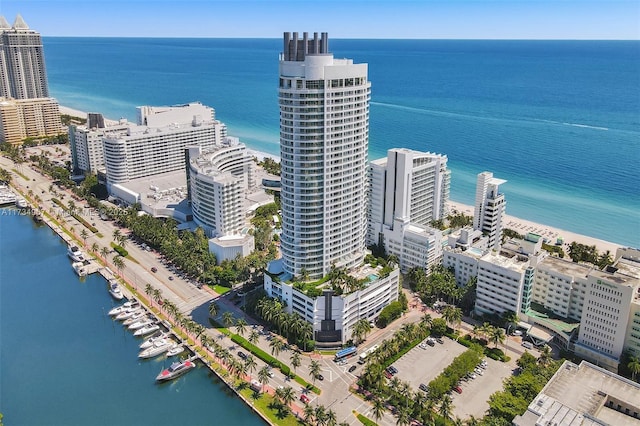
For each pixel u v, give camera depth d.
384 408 183.12
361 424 185.12
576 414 159.25
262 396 199.88
